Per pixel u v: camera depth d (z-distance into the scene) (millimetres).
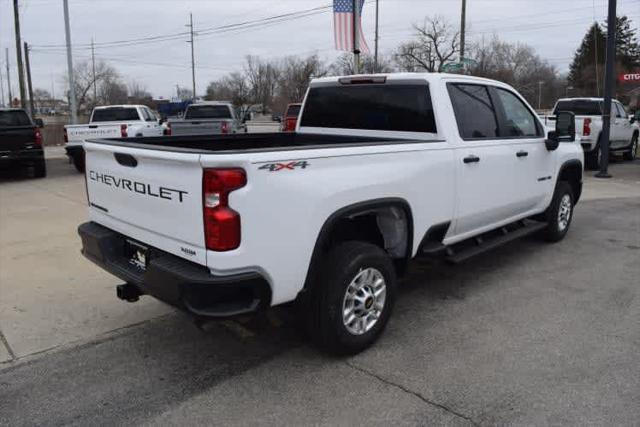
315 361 3955
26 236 7566
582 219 8562
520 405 3371
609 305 4977
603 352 4051
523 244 7035
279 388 3604
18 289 5469
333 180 3629
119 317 4777
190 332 4461
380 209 4039
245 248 3209
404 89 4879
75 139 15102
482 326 4527
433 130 4703
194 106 18625
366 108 5199
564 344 4184
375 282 4059
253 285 3297
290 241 3416
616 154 18984
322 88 5590
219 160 3094
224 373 3807
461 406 3369
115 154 3873
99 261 4152
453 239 5004
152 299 5203
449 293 5305
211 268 3215
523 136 5910
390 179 4020
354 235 4293
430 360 3949
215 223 3141
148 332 4473
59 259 6465
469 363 3902
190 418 3289
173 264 3393
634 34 78188
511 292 5320
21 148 13375
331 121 5539
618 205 9750
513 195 5680
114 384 3680
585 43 78625
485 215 5289
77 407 3416
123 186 3869
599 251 6723
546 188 6422
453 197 4738
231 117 18641
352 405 3398
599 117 14508
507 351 4078
